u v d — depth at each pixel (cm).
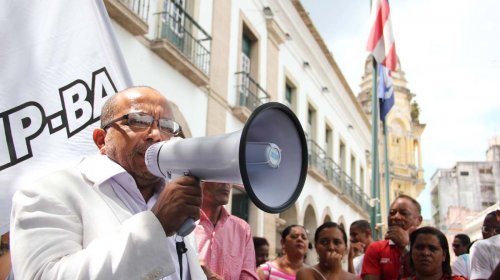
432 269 294
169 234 132
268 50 1142
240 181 120
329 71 1641
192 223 131
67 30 238
